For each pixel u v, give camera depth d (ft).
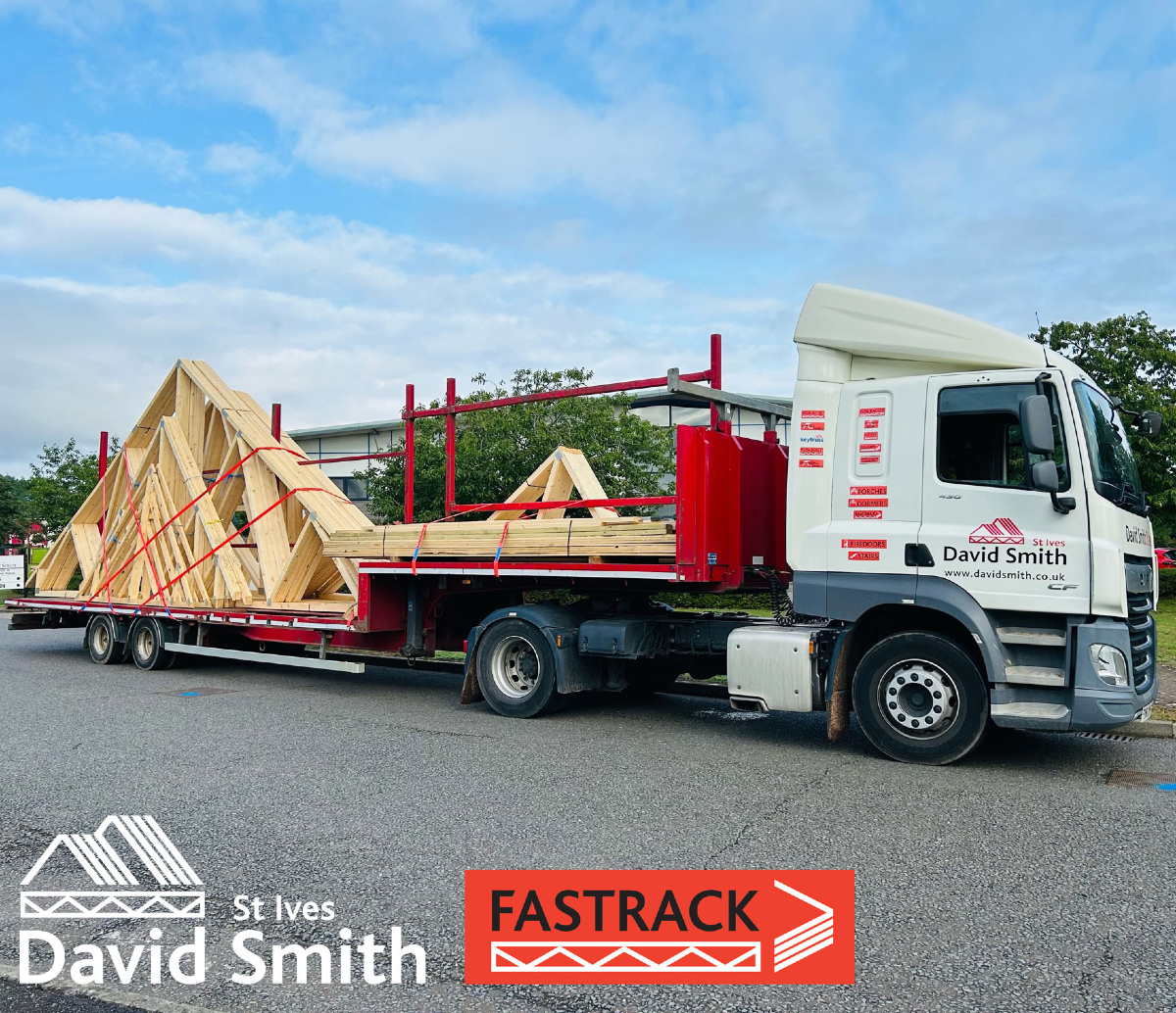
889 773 21.08
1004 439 21.31
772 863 15.15
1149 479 65.92
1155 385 68.54
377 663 43.83
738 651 24.08
